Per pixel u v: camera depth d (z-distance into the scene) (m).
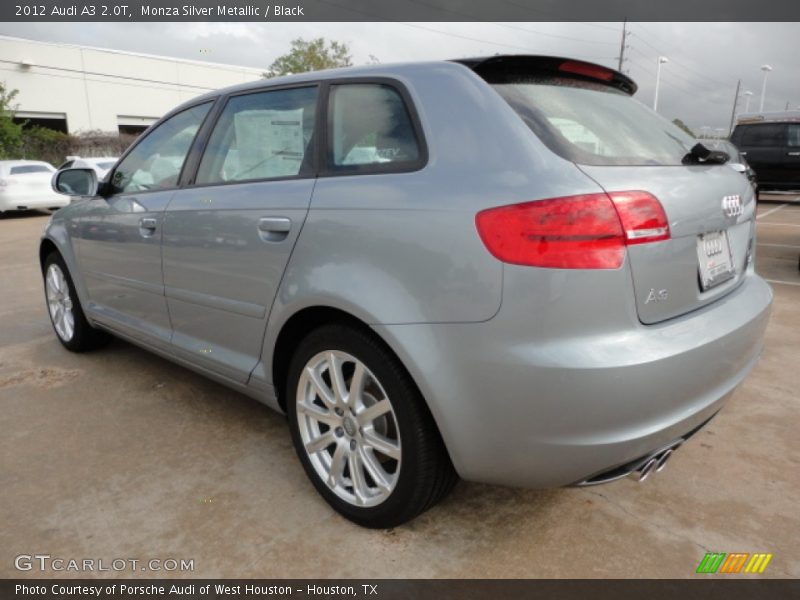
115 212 3.18
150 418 3.04
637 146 1.99
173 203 2.77
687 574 1.93
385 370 1.92
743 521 2.19
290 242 2.16
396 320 1.83
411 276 1.81
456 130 1.86
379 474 2.08
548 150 1.73
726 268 2.11
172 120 3.06
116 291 3.31
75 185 3.52
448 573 1.94
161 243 2.83
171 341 2.93
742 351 2.01
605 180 1.67
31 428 2.93
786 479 2.44
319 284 2.04
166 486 2.43
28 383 3.49
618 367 1.61
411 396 1.89
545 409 1.65
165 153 3.02
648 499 2.32
